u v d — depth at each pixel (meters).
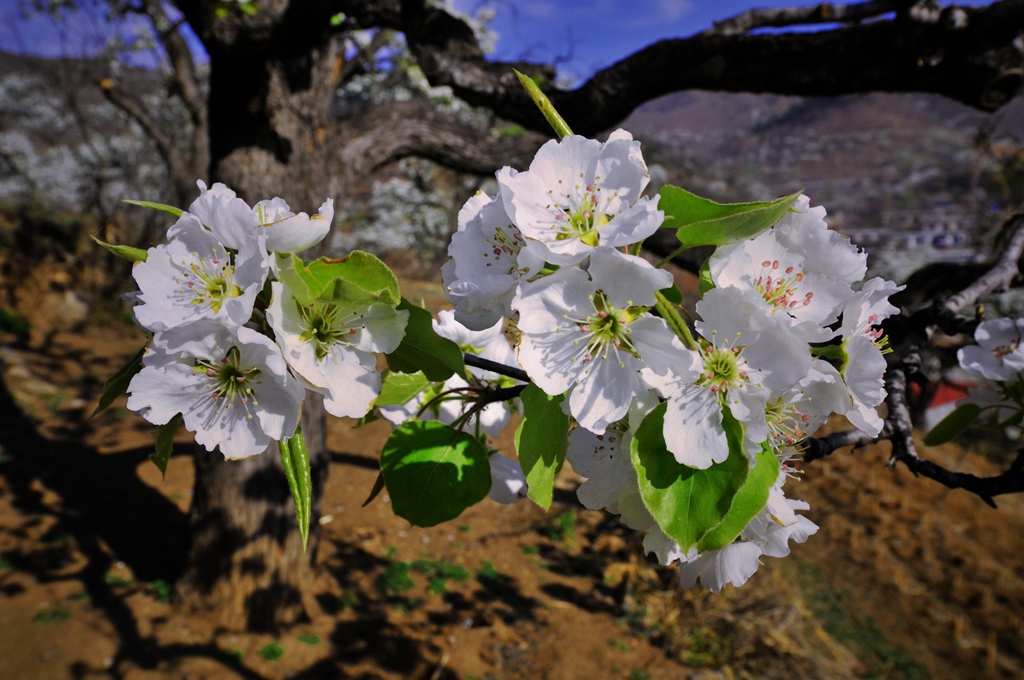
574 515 6.62
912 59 2.46
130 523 5.79
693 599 5.28
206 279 0.86
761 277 0.89
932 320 1.59
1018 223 2.09
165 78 9.79
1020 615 5.60
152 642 4.42
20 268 10.18
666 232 2.58
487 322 0.87
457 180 12.19
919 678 4.88
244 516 4.56
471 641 4.95
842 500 7.55
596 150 0.83
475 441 1.08
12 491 6.05
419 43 3.52
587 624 5.21
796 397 0.87
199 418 0.86
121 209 11.70
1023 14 2.23
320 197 4.38
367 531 6.20
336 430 8.06
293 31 3.49
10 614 4.54
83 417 7.81
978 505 7.45
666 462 0.80
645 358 0.80
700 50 2.89
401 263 13.18
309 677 4.41
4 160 13.20
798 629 5.35
